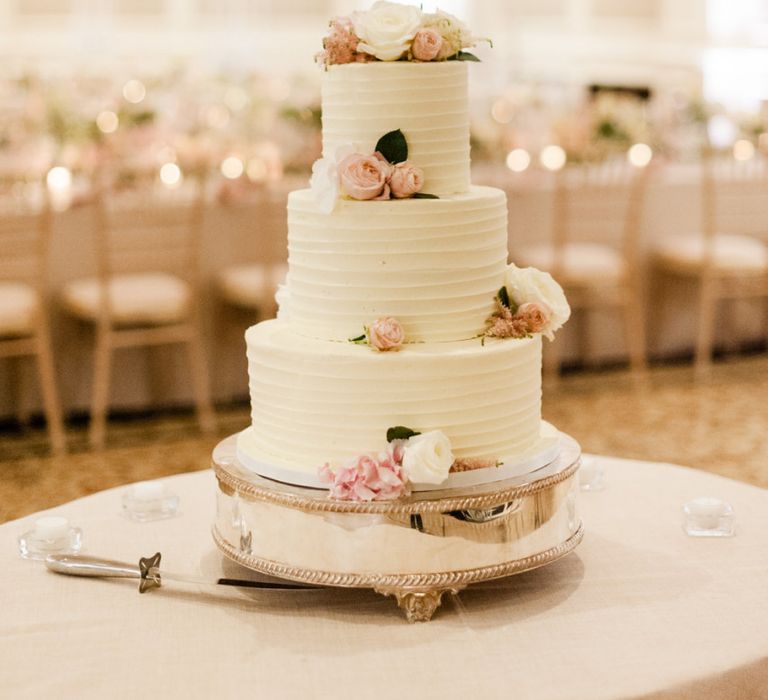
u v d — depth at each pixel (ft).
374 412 6.76
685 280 21.89
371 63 6.97
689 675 6.06
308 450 6.95
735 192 21.90
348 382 6.74
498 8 36.81
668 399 19.76
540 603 6.99
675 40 31.89
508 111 23.03
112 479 15.97
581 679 6.02
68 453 17.16
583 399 19.81
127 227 17.65
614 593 7.11
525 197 20.29
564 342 21.30
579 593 7.13
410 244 6.89
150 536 8.15
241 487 6.99
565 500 7.11
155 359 18.90
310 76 26.76
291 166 19.34
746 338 22.85
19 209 16.34
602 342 21.59
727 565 7.50
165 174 18.35
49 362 16.92
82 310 17.22
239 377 19.49
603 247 20.89
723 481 9.13
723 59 30.48
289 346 6.95
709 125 22.80
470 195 7.17
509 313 7.20
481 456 6.93
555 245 19.74
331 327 7.12
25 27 33.27
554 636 6.55
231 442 7.86
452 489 6.77
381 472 6.57
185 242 18.04
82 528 8.32
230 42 34.86
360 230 6.89
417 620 6.74
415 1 36.29
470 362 6.77
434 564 6.64
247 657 6.36
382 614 6.89
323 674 6.15
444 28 7.09
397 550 6.61
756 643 6.41
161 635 6.64
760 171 21.94
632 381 20.94
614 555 7.70
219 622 6.81
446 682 6.03
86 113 20.12
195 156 18.63
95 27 33.73
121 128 19.29
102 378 17.35
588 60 34.71
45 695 5.96
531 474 7.02
